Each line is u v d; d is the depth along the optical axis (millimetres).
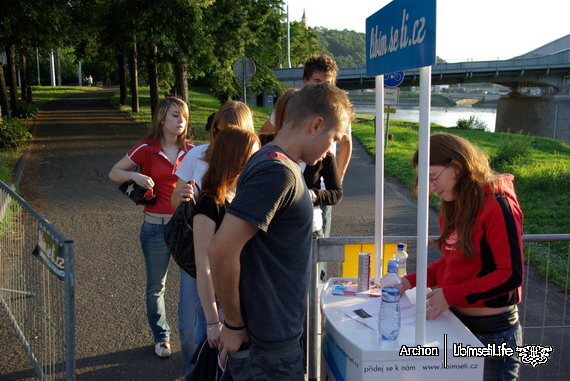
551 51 82938
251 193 1803
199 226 2393
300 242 1941
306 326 2727
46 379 3096
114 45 22781
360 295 2588
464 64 51562
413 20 1916
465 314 2385
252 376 1995
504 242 2139
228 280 1859
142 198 3518
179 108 3623
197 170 2955
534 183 11266
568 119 54406
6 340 3932
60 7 16609
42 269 3029
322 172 3512
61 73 77938
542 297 5188
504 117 60750
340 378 2211
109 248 6504
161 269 3756
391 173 13250
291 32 62875
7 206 3934
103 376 3580
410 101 96750
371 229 8141
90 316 4520
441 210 2441
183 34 18297
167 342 3877
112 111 28000
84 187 10352
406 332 2188
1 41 17547
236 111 2883
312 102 1886
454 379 2076
